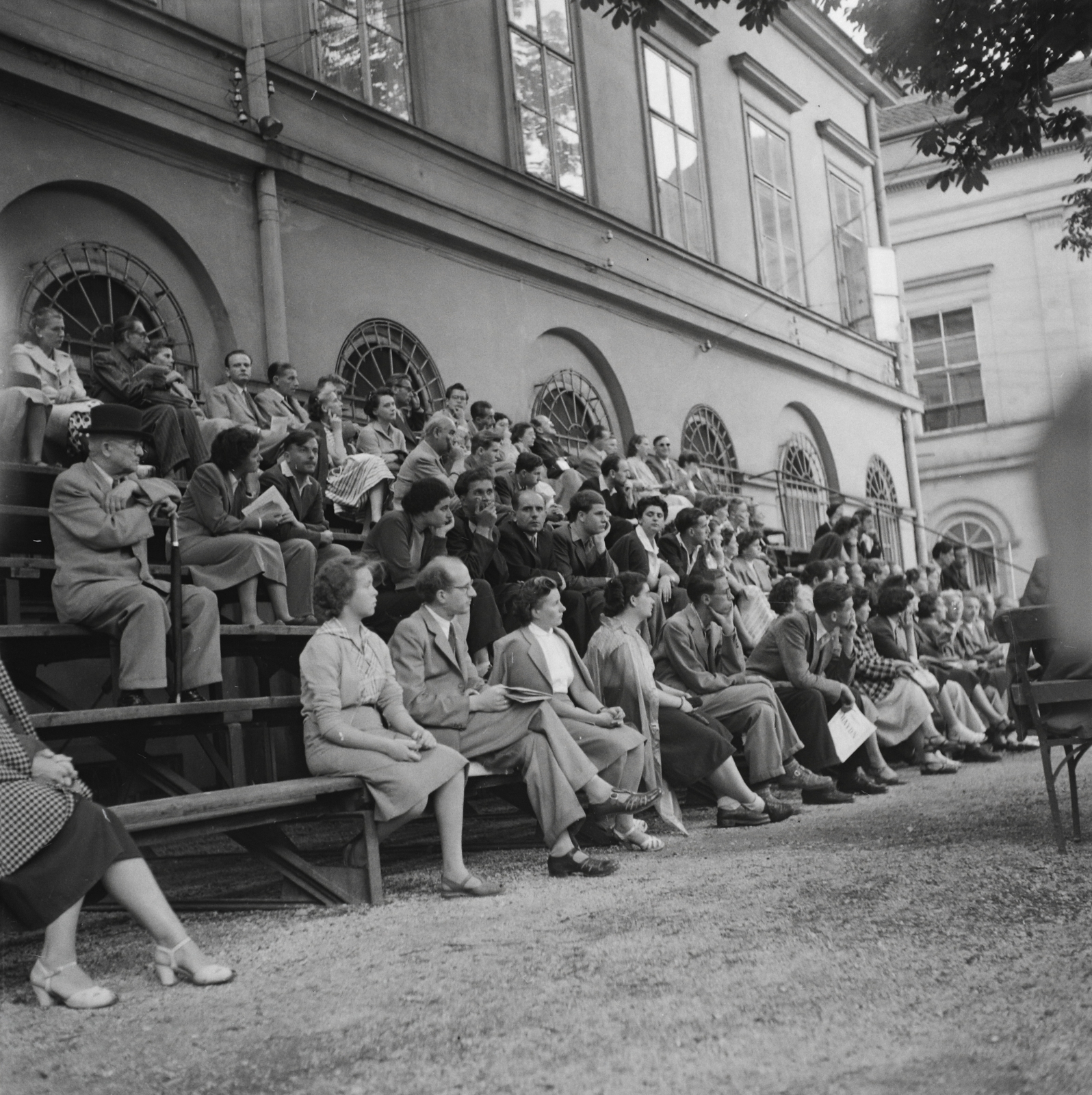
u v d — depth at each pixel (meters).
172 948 3.79
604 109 16.66
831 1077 2.63
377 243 12.47
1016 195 27.83
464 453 10.28
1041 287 27.73
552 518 9.45
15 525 6.48
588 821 6.76
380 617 7.18
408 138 12.87
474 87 14.16
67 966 3.61
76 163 9.58
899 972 3.51
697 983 3.49
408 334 12.71
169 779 5.89
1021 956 3.62
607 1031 3.07
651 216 17.42
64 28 9.45
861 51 23.75
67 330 9.52
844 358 22.45
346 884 5.16
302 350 11.42
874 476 23.31
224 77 10.77
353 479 9.00
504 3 14.81
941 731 11.05
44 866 3.59
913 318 28.66
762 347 19.56
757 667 8.96
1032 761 10.62
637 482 12.66
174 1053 3.07
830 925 4.18
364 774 5.11
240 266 10.87
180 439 8.07
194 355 10.46
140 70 10.02
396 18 13.03
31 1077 2.92
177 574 5.80
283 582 6.93
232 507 7.09
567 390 15.40
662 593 9.68
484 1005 3.37
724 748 7.26
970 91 10.25
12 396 7.20
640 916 4.51
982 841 5.92
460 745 5.92
